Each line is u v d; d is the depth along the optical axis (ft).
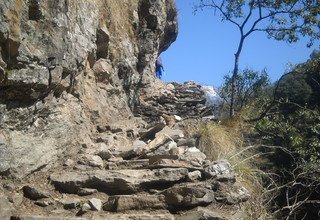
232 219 15.28
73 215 15.21
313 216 27.61
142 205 15.67
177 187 15.94
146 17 38.50
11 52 14.74
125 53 30.86
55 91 18.57
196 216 15.14
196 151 20.40
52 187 16.61
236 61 33.81
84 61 21.65
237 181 18.83
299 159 26.89
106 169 18.61
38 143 17.16
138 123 27.84
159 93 40.32
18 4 14.83
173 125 26.37
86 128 21.80
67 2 19.04
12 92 15.42
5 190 15.24
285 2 32.37
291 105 36.35
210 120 29.27
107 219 14.74
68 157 19.08
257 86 38.55
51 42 17.33
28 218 14.26
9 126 15.79
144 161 19.01
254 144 26.63
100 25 26.08
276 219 21.17
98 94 25.34
